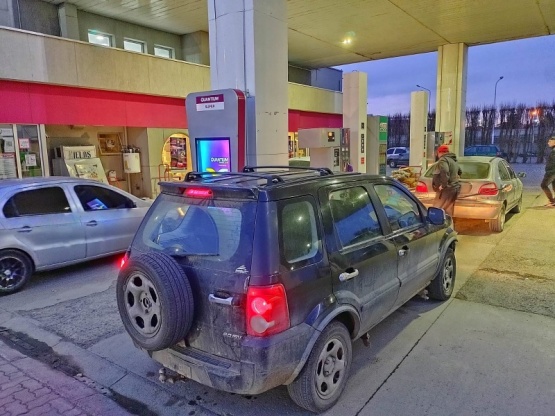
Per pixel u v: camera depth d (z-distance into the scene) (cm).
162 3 1183
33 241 549
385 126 1273
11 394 315
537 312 437
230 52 714
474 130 4162
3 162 941
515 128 3719
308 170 361
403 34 1516
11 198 546
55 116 1021
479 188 773
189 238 276
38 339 407
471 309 449
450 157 746
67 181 611
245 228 251
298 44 1667
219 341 248
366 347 370
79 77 1039
